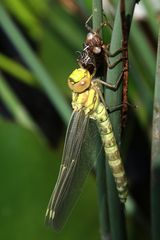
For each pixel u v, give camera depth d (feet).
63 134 2.07
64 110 1.77
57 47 1.99
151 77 1.87
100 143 1.52
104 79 1.47
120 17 1.33
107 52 1.41
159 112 1.38
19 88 2.23
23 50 1.78
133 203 1.75
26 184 1.68
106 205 1.47
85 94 1.50
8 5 2.09
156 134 1.39
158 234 1.44
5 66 1.99
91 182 1.72
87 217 1.68
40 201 1.67
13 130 1.73
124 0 1.32
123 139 1.46
